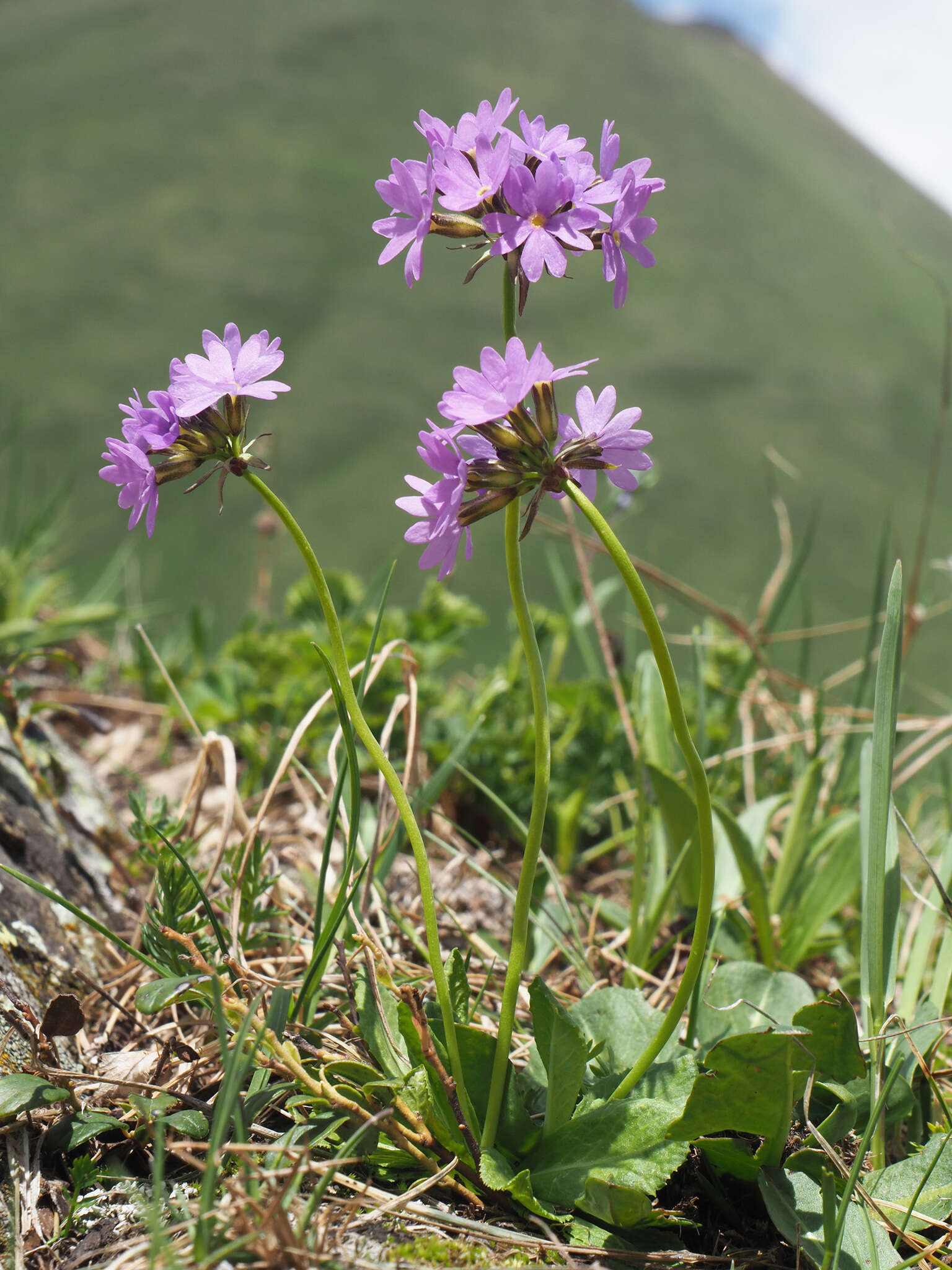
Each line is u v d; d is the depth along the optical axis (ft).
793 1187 0.71
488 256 0.64
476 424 0.62
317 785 0.94
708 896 0.67
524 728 1.43
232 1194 0.67
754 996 0.86
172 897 0.81
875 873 0.78
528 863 0.68
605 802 1.34
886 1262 0.67
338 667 0.68
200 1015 0.84
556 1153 0.70
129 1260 0.63
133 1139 0.73
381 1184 0.72
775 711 1.59
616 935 1.09
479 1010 0.89
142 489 0.63
